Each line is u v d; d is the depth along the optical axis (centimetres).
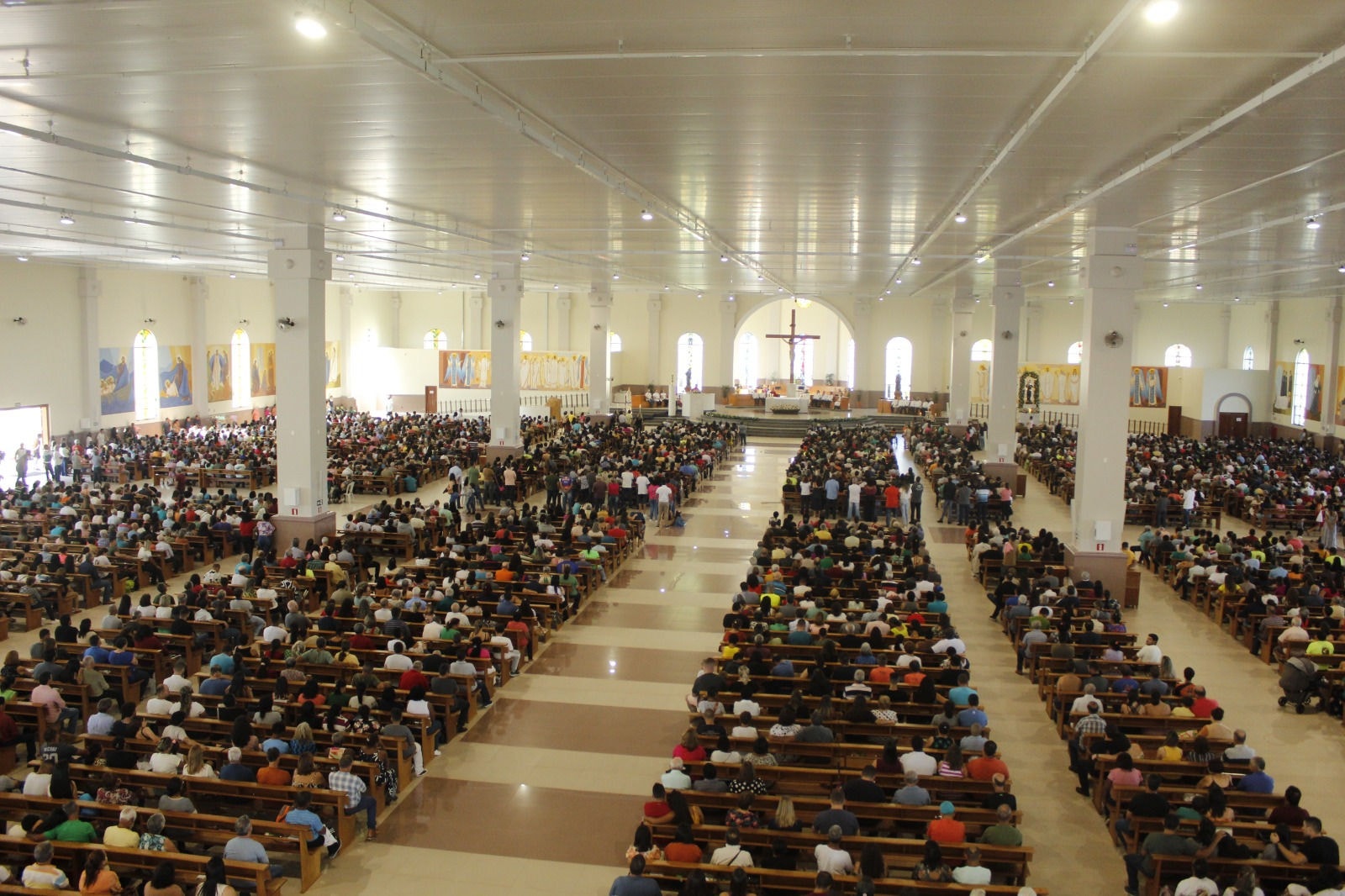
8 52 1056
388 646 1536
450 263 3812
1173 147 1395
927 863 912
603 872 1066
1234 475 3469
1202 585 2134
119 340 4112
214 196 2100
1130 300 2122
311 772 1096
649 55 1039
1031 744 1412
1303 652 1716
